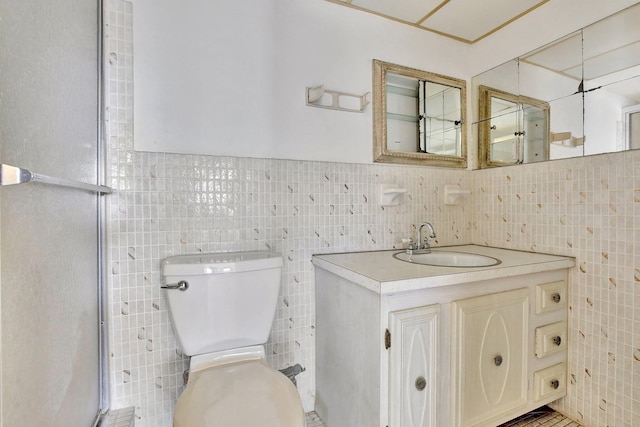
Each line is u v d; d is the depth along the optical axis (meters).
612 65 1.17
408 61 1.60
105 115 1.06
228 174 1.22
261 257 1.14
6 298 0.50
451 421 1.03
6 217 0.50
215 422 0.73
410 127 1.62
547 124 1.40
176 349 1.14
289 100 1.34
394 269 1.08
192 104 1.17
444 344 1.02
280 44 1.32
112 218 1.06
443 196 1.72
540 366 1.24
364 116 1.50
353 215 1.48
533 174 1.47
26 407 0.57
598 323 1.22
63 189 0.76
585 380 1.26
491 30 1.64
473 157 1.78
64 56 0.77
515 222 1.56
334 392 1.21
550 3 1.38
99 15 1.04
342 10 1.44
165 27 1.13
